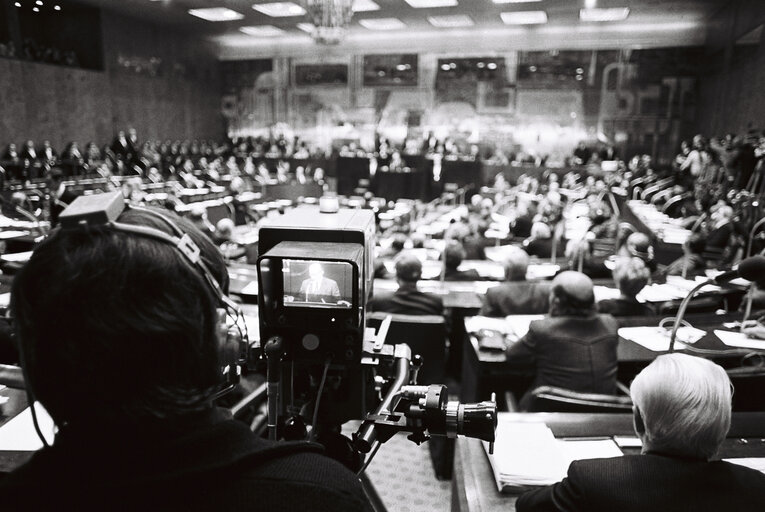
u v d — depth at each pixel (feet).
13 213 24.08
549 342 8.35
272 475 1.69
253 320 9.59
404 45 61.82
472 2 46.85
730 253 18.83
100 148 49.98
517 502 4.46
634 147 57.41
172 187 38.24
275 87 67.21
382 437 3.31
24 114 44.98
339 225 3.49
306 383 3.58
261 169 49.11
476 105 60.85
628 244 16.62
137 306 1.57
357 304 3.34
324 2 37.99
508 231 24.22
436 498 9.54
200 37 65.10
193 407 1.68
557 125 59.00
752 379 8.33
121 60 54.70
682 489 3.68
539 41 58.29
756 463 5.59
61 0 48.47
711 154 37.22
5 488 1.58
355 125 64.85
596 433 6.18
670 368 3.94
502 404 9.85
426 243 22.27
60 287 1.55
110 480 1.54
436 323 11.02
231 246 18.76
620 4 46.68
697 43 54.03
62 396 1.59
